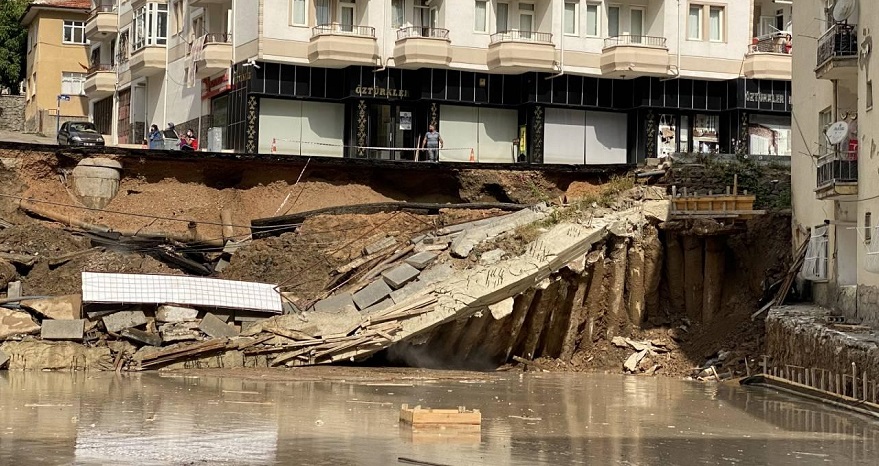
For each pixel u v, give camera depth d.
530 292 40.66
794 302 42.50
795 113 44.50
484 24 60.84
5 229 43.00
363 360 39.56
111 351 36.97
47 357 36.22
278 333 38.19
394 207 45.94
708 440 26.66
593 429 27.83
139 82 72.06
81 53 85.31
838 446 26.11
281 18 57.97
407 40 58.34
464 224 44.66
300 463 22.45
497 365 42.44
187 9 65.44
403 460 22.92
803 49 43.69
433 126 59.09
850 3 37.69
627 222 43.41
